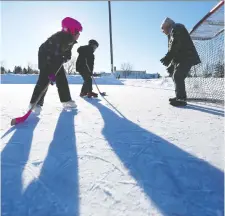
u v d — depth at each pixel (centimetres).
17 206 190
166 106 522
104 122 390
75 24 435
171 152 282
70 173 234
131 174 234
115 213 183
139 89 954
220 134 341
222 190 214
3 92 731
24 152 275
